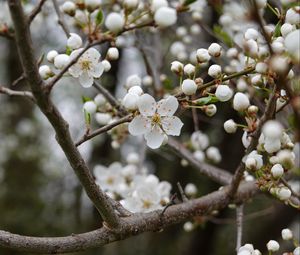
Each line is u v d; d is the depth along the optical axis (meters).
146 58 0.78
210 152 0.81
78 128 1.54
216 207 0.63
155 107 0.54
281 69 0.48
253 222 1.39
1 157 1.57
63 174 1.67
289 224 1.26
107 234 0.55
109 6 0.75
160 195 0.69
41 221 1.48
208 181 1.35
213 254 1.48
